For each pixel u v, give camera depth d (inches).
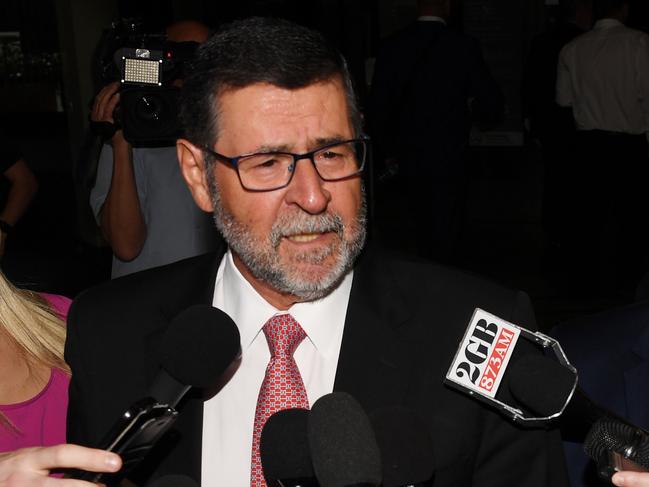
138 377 63.3
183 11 293.4
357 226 56.8
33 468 47.2
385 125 225.1
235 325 55.5
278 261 55.9
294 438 47.5
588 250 241.8
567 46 240.2
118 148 115.4
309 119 54.4
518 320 60.9
